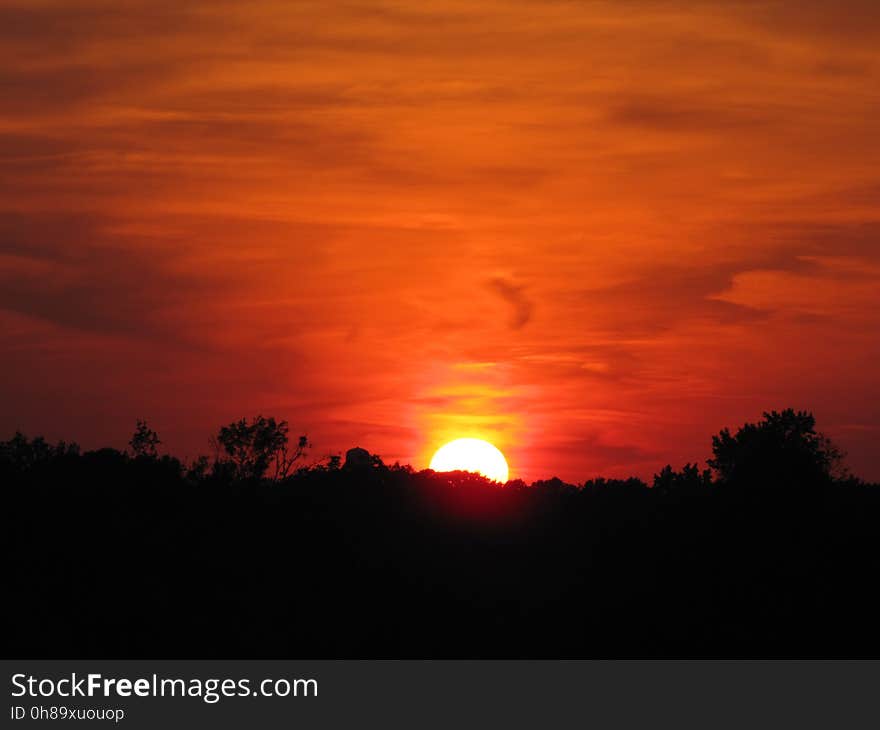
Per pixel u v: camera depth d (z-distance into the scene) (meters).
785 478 127.69
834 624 102.50
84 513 113.19
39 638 92.56
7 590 97.44
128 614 96.94
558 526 121.25
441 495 130.25
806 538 115.12
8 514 110.19
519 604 105.38
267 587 104.44
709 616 104.06
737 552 113.19
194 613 98.94
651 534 118.06
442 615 102.75
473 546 115.94
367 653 96.69
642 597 106.69
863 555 111.44
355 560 110.69
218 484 127.00
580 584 109.12
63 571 101.19
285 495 126.44
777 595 106.38
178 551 107.88
